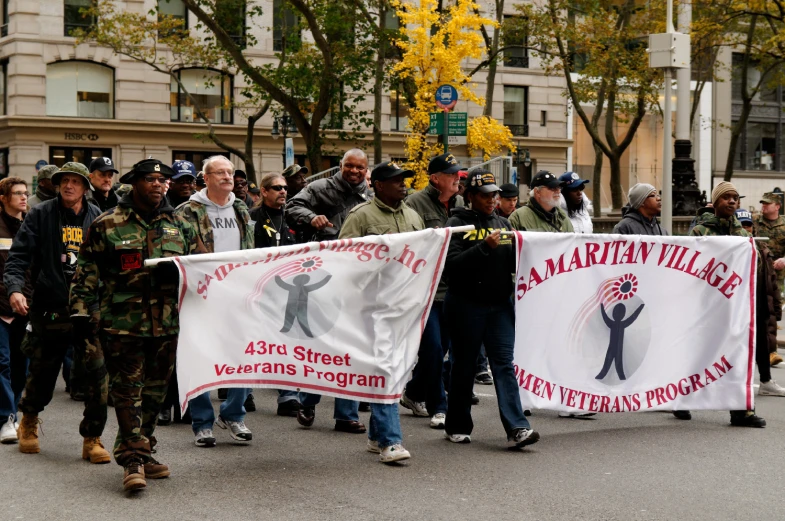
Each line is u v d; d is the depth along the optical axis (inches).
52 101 1473.9
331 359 270.7
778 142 2042.3
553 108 1749.5
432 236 276.5
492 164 830.5
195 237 277.9
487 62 1059.9
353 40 1031.0
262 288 266.1
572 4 1127.0
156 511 229.5
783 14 1037.8
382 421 273.6
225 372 262.4
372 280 272.8
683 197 829.2
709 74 1409.9
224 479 259.0
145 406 257.6
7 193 326.6
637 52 1079.6
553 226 376.2
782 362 516.1
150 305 249.9
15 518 225.1
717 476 262.2
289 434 322.0
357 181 367.9
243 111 1537.9
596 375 320.5
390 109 1608.0
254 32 1525.6
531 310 309.9
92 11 1286.9
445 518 222.1
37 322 284.0
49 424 341.1
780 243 526.0
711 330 334.6
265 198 388.8
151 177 248.4
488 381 439.5
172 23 1280.8
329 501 236.5
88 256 251.1
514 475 261.9
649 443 305.1
